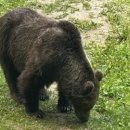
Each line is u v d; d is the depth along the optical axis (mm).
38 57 12477
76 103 12523
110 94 14680
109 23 20125
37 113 13180
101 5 21828
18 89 13234
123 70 16219
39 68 12430
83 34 19172
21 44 13188
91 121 13156
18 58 13320
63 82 12539
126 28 19531
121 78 15609
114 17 20562
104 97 14508
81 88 12281
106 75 15906
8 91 14625
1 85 14992
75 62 12422
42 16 13672
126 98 14422
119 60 16906
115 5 21797
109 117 13414
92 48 17906
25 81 12664
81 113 12648
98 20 20375
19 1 22219
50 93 14484
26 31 13211
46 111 13547
